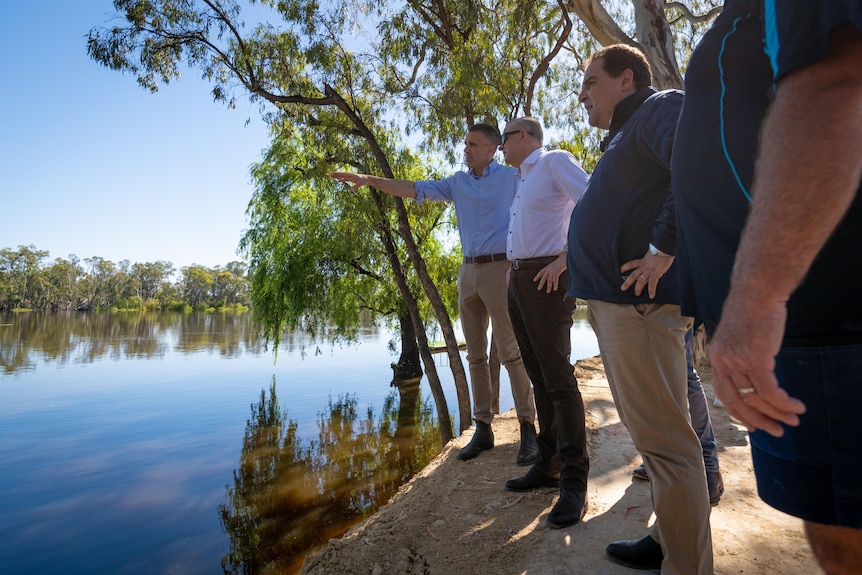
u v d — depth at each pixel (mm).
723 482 2699
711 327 1129
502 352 3367
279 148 15438
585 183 2480
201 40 8875
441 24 9430
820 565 945
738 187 1020
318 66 9148
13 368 23516
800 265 740
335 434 11406
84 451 10297
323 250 15461
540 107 10094
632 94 1892
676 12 9797
